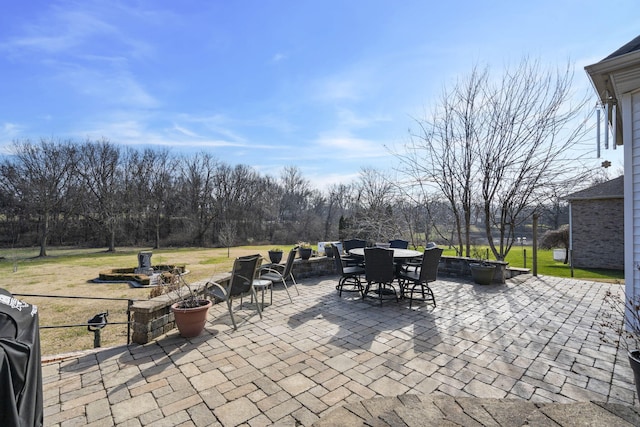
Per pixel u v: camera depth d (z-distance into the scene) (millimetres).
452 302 5203
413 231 12961
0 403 1250
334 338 3584
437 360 3027
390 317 4379
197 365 2900
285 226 31375
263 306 4793
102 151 24797
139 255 12031
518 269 7773
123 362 2949
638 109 3631
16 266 14430
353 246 8227
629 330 3547
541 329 3895
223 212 28938
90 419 2105
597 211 12430
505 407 2234
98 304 7539
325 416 2156
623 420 2062
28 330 1561
